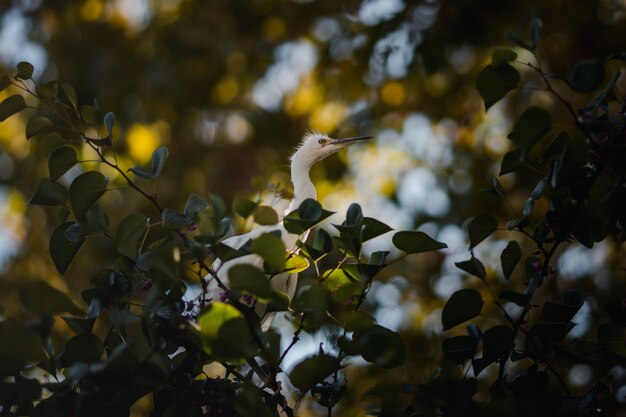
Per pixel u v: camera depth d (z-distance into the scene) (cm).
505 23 1259
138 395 482
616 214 521
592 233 515
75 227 537
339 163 1380
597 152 493
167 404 513
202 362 535
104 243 1256
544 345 509
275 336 488
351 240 499
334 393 526
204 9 1411
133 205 1305
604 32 1227
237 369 569
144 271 525
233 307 474
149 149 1408
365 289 507
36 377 517
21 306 496
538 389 513
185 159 1412
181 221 494
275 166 1402
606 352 521
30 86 1368
